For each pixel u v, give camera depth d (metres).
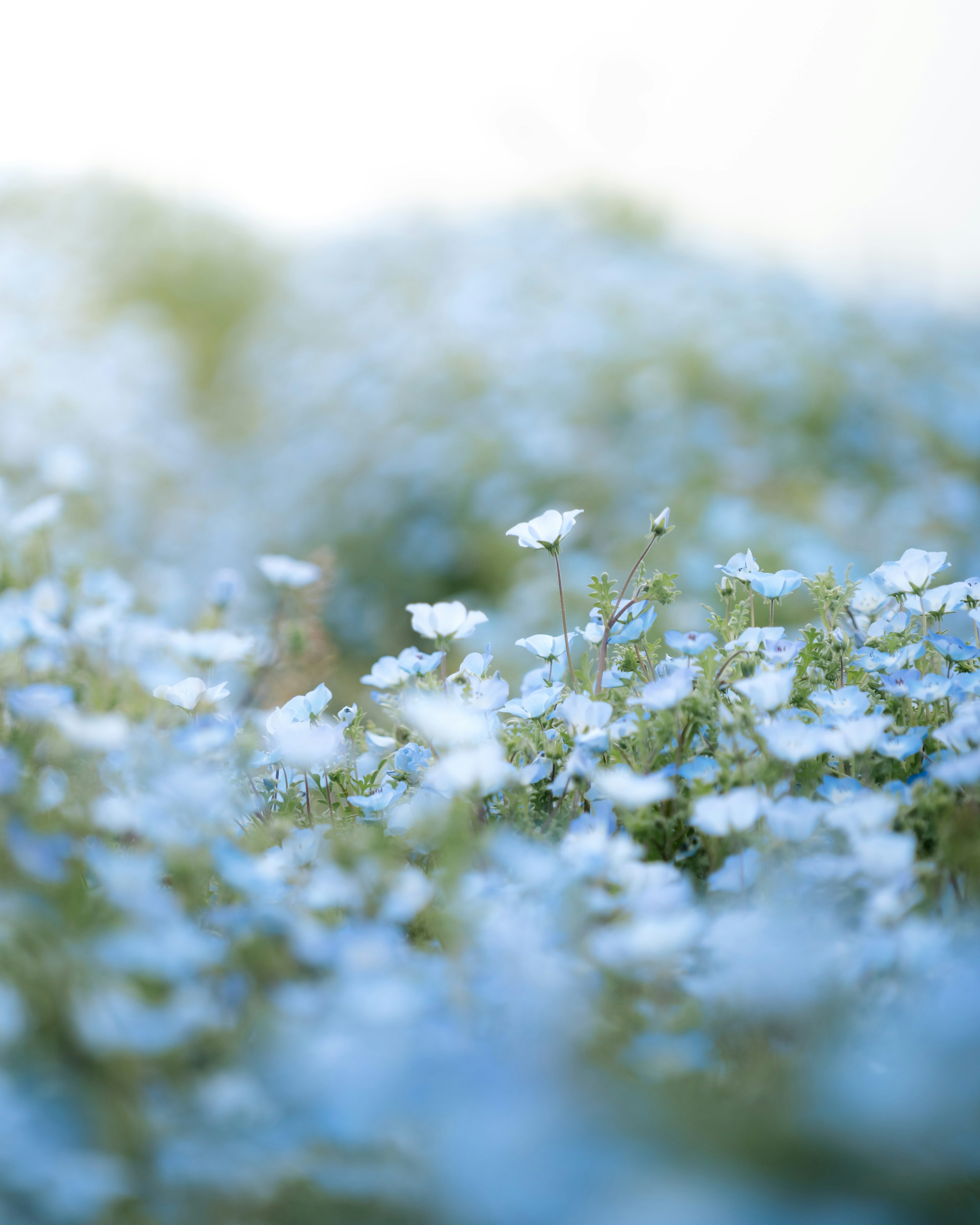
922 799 1.20
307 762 1.25
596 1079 1.05
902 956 1.12
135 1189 0.95
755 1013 1.11
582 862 1.16
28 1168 0.91
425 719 1.21
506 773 1.21
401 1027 1.08
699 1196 0.91
